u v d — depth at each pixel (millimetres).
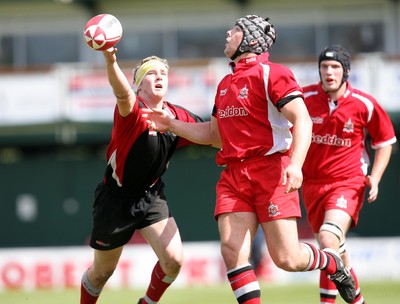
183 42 91438
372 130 31922
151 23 91500
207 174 87062
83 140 82062
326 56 30953
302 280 63906
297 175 22828
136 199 26328
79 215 88312
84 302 28219
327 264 25688
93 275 27719
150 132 25781
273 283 61906
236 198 24578
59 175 88500
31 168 88562
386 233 85125
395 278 62969
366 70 76375
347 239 64188
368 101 31297
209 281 63719
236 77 24703
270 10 90375
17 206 88562
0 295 54531
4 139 82375
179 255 26328
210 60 77125
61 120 79062
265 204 24328
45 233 88188
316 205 31203
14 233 88500
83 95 79250
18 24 92688
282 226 24250
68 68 79500
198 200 87125
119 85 24328
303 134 23328
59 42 92500
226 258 24234
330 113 30984
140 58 91688
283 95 23797
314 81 76500
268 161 24438
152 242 26484
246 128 24516
